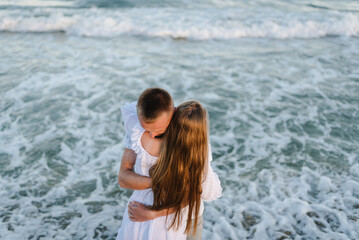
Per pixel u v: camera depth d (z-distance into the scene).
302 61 6.66
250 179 3.46
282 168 3.63
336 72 6.14
